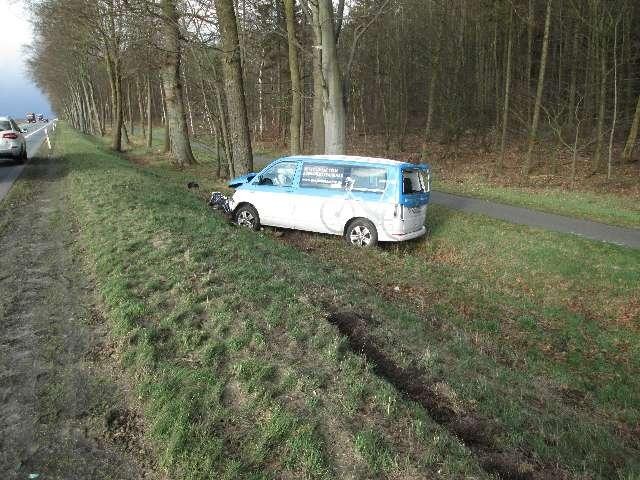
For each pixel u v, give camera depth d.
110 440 3.46
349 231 10.27
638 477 3.56
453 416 4.04
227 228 9.07
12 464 3.20
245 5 16.50
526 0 24.58
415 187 10.21
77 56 41.50
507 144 28.48
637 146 23.39
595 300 8.12
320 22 12.37
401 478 3.02
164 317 4.95
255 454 3.21
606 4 19.28
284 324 4.95
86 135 44.62
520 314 7.55
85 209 9.86
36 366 4.32
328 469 3.06
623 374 6.13
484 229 11.37
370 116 42.56
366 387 3.92
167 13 16.36
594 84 22.17
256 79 31.72
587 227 11.57
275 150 35.06
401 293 7.85
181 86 21.77
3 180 14.52
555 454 3.74
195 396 3.76
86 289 6.00
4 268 6.76
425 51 29.83
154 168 21.00
